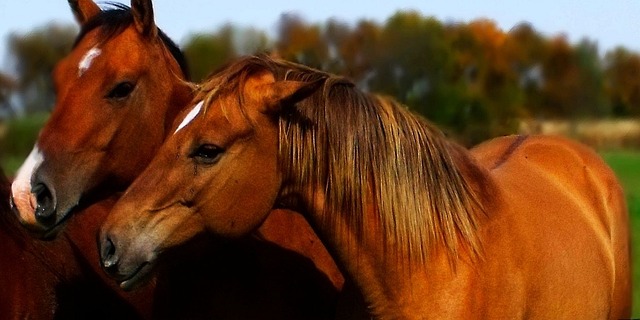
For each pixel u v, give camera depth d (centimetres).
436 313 442
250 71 434
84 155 483
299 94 420
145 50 507
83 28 513
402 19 1552
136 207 419
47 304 506
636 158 2003
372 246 445
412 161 446
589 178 619
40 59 1142
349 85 452
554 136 671
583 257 529
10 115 1464
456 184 456
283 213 547
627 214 650
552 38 1797
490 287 449
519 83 1753
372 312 457
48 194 468
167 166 422
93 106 486
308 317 534
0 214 497
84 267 530
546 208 524
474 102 1559
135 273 418
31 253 506
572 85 1853
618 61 2027
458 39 1666
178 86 522
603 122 1984
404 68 1529
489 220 463
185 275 536
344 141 439
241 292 529
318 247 545
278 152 434
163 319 539
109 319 537
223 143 417
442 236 446
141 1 504
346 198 440
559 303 493
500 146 640
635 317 990
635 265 1281
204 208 423
